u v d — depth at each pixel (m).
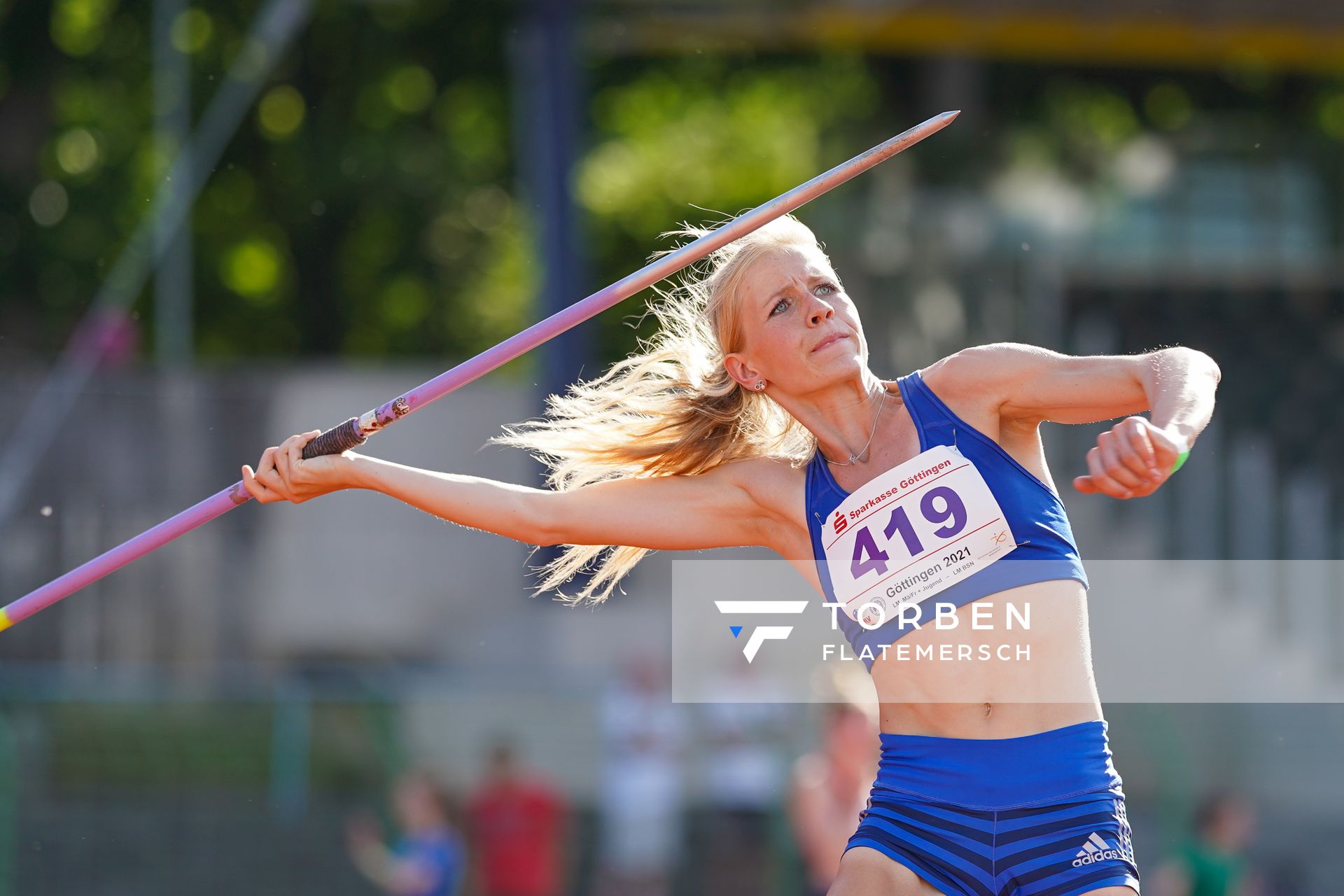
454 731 35.22
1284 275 55.28
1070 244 55.28
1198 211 56.56
